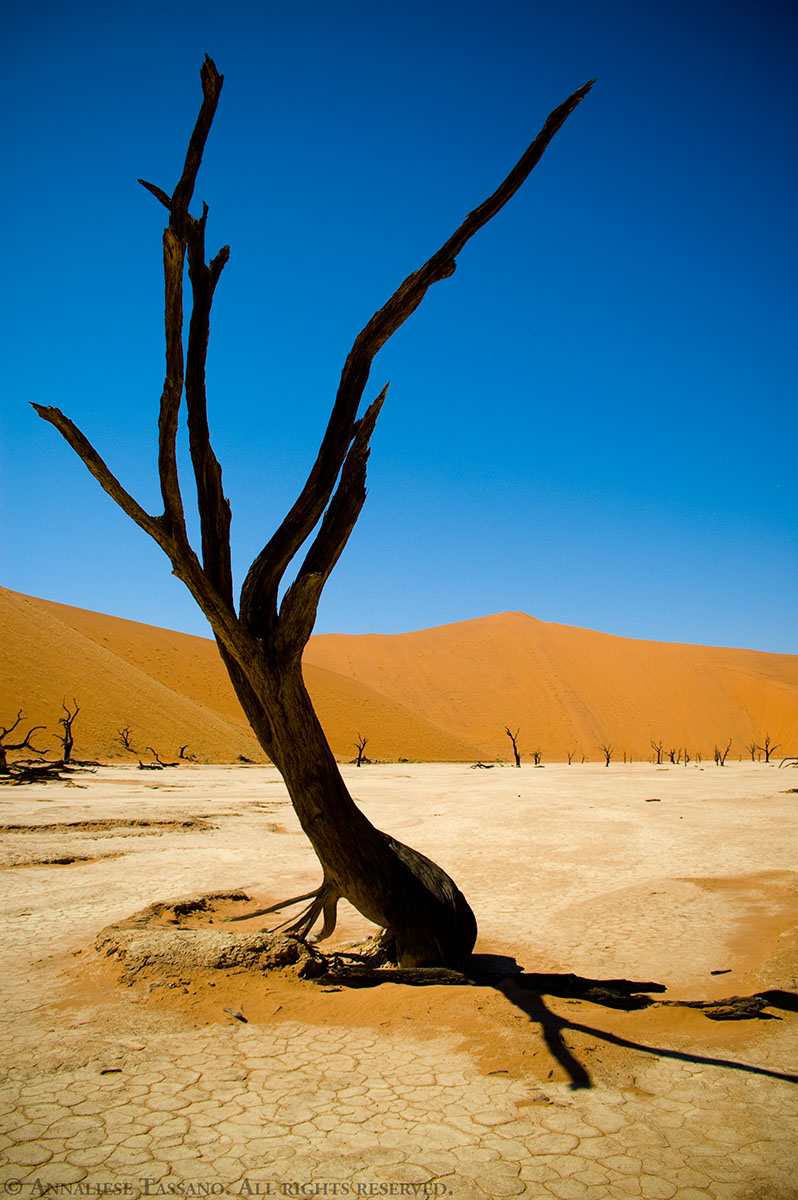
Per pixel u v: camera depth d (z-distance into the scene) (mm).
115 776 44656
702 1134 3869
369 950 7422
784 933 8383
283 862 14633
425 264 5766
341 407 6184
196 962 6484
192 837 18328
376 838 6617
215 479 5941
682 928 9219
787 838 18141
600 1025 5336
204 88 4984
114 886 11695
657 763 101812
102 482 5359
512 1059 4734
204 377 5867
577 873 13367
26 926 8961
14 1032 5355
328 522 6113
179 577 5691
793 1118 4043
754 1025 5371
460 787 42219
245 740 80500
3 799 26719
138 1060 4844
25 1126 3971
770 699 128625
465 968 6910
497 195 5566
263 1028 5402
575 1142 3785
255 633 6078
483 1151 3701
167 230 4883
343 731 98625
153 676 96188
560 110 5324
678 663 138875
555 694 133375
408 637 155000
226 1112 4125
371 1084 4473
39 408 5160
